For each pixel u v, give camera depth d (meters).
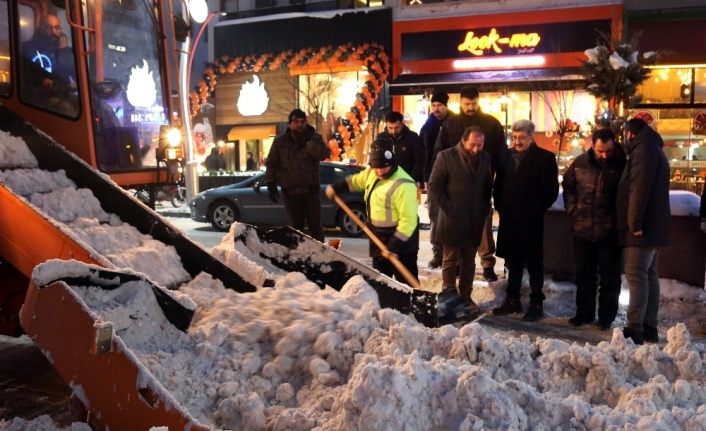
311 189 7.82
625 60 11.66
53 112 5.49
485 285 8.02
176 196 19.48
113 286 3.41
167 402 2.93
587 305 6.65
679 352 3.57
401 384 2.81
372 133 23.36
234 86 26.69
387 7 23.38
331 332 3.68
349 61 24.11
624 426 2.79
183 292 4.19
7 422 3.82
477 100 7.45
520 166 6.83
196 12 9.55
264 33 25.64
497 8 21.97
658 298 6.19
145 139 6.22
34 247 3.97
